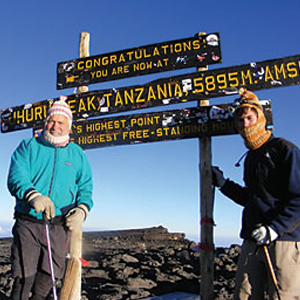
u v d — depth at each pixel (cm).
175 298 502
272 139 340
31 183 352
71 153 382
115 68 577
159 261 727
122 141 545
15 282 345
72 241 343
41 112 605
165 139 517
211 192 462
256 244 329
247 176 352
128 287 548
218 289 529
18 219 352
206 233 452
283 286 309
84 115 580
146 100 542
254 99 358
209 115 495
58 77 616
